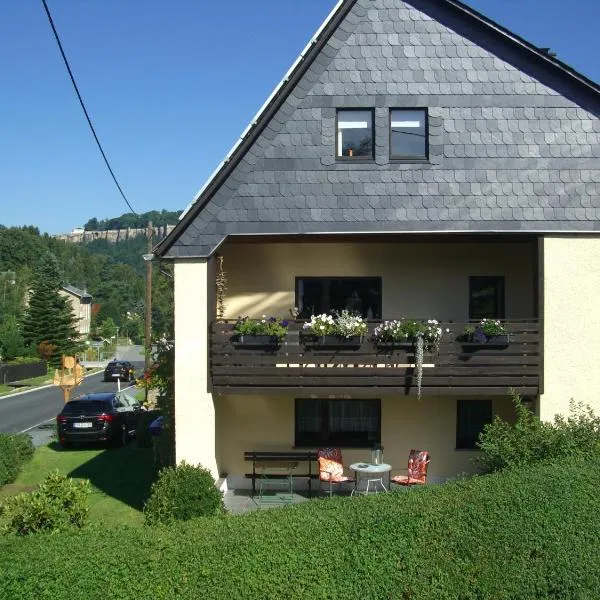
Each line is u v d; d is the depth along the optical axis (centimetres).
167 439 1545
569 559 806
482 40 1307
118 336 11712
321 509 834
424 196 1288
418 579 753
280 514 822
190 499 1180
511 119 1299
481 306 1545
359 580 735
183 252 1282
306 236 1320
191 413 1292
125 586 686
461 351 1304
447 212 1286
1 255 13050
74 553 714
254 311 1533
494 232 1286
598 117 1302
